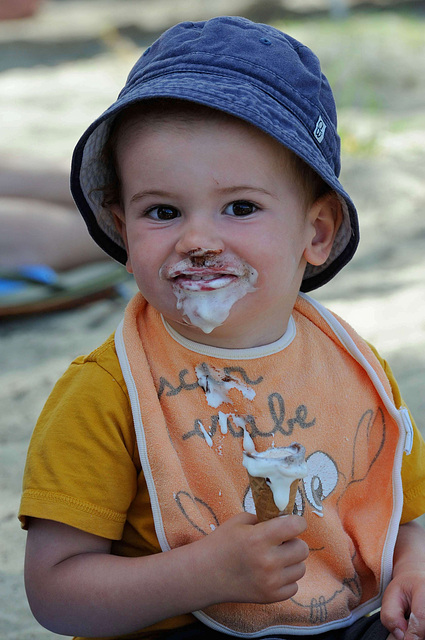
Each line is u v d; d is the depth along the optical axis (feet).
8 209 16.30
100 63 40.91
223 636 6.09
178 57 6.19
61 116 30.58
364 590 6.53
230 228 5.90
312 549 6.35
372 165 22.86
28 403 12.09
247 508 6.11
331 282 16.38
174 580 5.60
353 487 6.61
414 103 29.37
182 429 6.12
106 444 5.97
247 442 6.19
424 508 6.97
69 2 65.26
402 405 7.08
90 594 5.71
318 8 50.72
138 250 6.03
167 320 6.43
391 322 14.03
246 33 6.25
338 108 28.53
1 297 15.28
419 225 19.22
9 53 45.09
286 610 6.08
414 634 5.96
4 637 7.78
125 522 6.28
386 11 48.32
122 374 6.15
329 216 6.67
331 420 6.53
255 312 6.07
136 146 5.94
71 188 6.67
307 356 6.63
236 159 5.83
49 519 5.84
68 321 15.48
